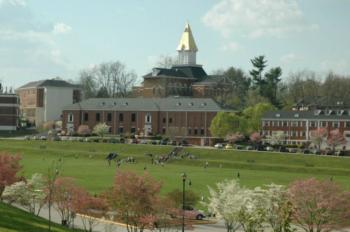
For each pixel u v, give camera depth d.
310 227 129.62
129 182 133.25
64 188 144.12
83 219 136.75
